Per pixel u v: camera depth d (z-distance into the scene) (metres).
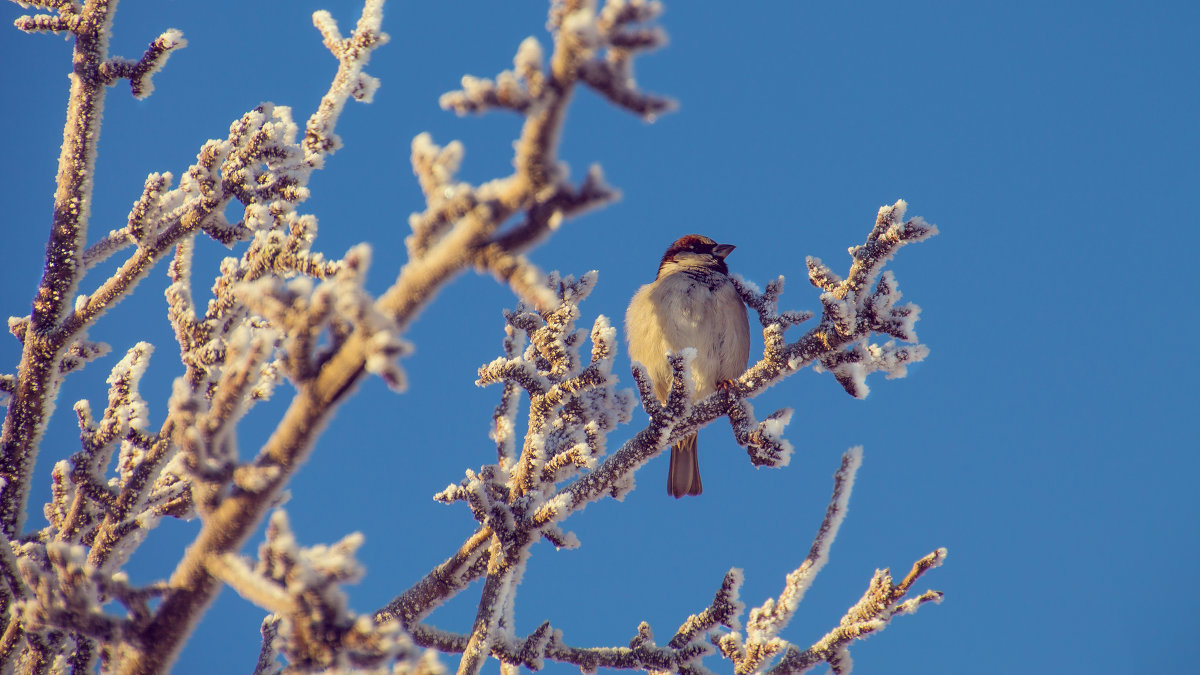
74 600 4.12
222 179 8.09
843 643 7.54
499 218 3.32
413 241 3.49
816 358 7.22
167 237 7.99
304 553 3.95
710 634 8.02
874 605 7.52
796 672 7.62
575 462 7.90
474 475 8.05
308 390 3.68
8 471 7.63
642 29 2.99
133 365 8.16
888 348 7.21
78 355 7.99
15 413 7.71
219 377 7.70
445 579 7.95
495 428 8.88
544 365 8.94
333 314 3.60
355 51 8.20
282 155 8.09
